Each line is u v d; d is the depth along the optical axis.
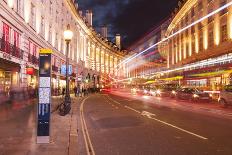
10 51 27.55
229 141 10.58
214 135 11.85
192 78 55.97
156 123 15.80
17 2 30.48
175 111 23.27
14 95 29.05
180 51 68.44
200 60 52.38
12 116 18.16
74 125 14.75
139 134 12.27
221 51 42.50
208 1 48.97
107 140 11.04
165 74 88.12
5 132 12.03
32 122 15.26
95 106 29.70
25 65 32.25
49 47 45.22
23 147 9.20
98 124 15.77
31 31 34.69
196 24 55.47
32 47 36.00
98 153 8.88
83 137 11.76
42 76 9.82
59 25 54.06
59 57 54.19
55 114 20.45
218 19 44.31
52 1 47.69
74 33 71.56
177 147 9.59
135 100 41.81
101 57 123.12
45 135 9.92
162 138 11.27
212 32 47.31
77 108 26.05
